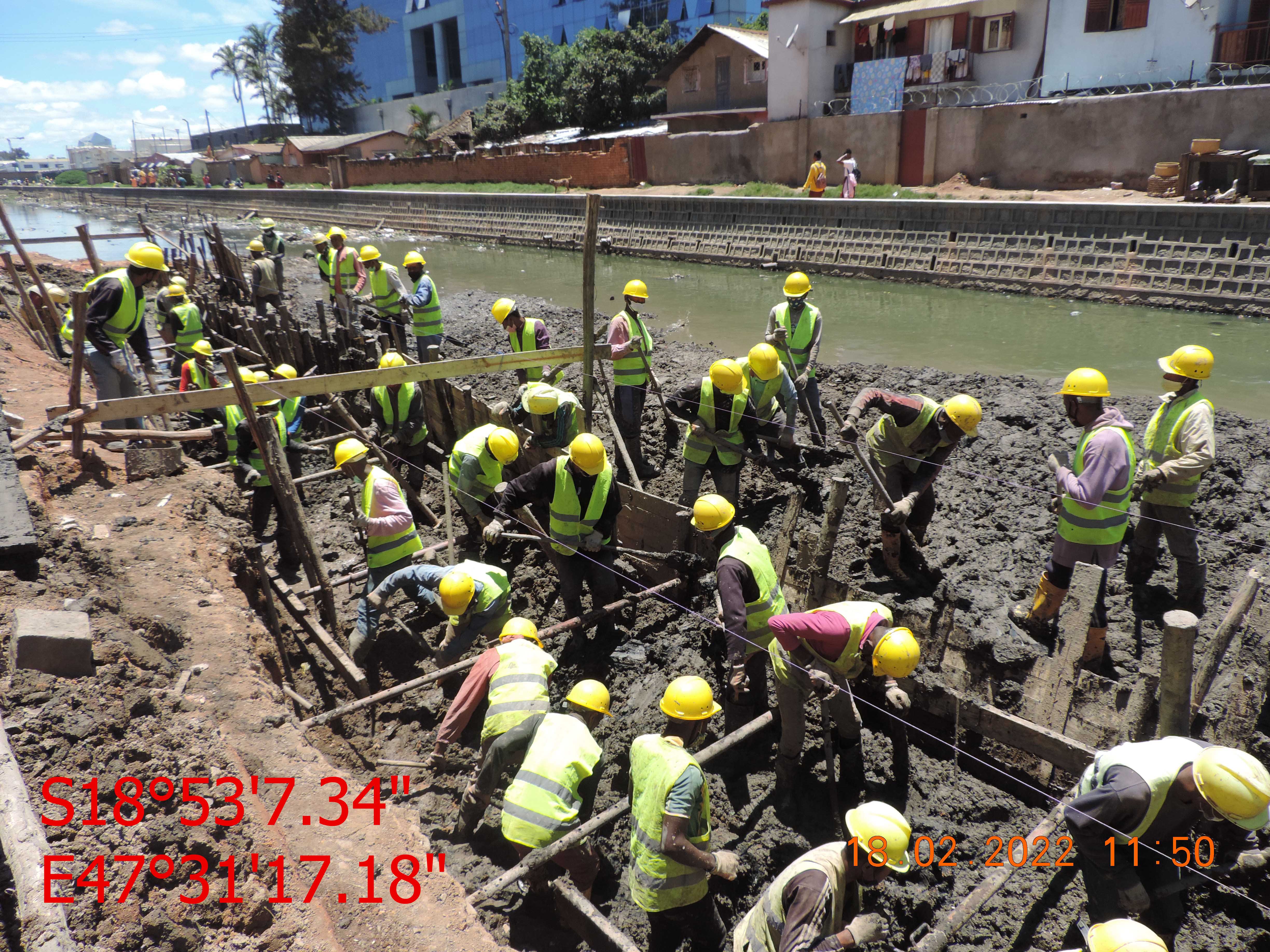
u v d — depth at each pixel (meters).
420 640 5.71
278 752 3.68
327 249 13.37
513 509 5.56
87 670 3.45
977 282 17.58
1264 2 18.45
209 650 4.20
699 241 24.12
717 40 32.44
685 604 6.04
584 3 53.75
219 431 7.23
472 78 66.88
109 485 5.71
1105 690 4.07
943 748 4.61
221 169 65.69
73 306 5.91
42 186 75.75
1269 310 13.59
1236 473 6.80
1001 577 5.61
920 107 25.33
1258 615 3.90
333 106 69.25
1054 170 20.25
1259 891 3.39
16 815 2.46
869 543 6.11
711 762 4.70
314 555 5.70
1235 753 2.79
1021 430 8.01
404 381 6.11
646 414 9.30
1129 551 5.71
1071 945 3.41
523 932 4.03
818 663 4.07
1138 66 20.42
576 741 3.90
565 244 28.64
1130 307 15.02
